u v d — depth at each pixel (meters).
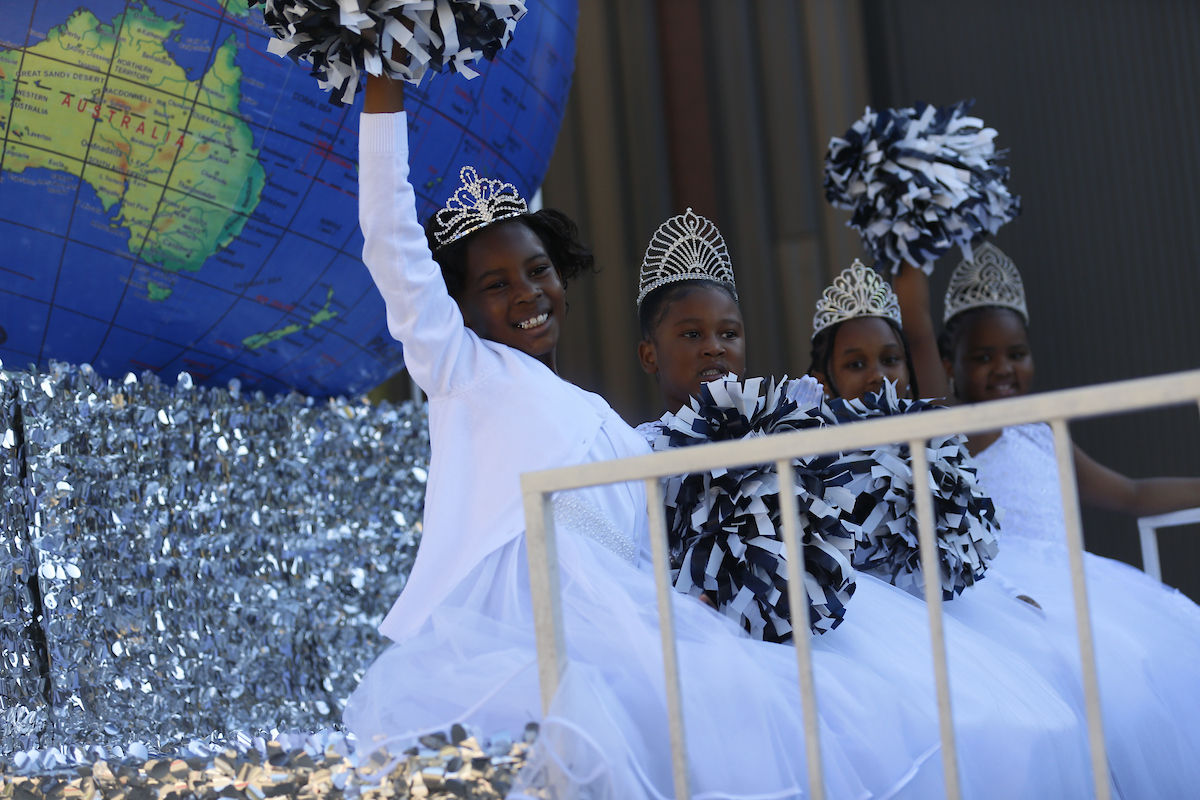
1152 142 16.06
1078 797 6.30
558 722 4.67
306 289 8.27
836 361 9.44
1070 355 15.95
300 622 8.98
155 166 7.25
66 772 5.82
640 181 17.36
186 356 8.41
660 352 8.02
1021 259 16.17
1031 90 16.38
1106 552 15.41
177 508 8.28
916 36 16.69
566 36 9.28
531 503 4.88
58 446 7.61
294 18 5.74
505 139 8.79
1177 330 15.76
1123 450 15.54
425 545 6.32
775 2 17.19
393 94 6.17
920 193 9.91
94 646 7.66
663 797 5.05
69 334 7.87
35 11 6.80
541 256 7.32
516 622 5.97
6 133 6.93
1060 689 7.38
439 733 5.11
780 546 6.11
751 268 17.11
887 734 5.63
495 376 6.62
